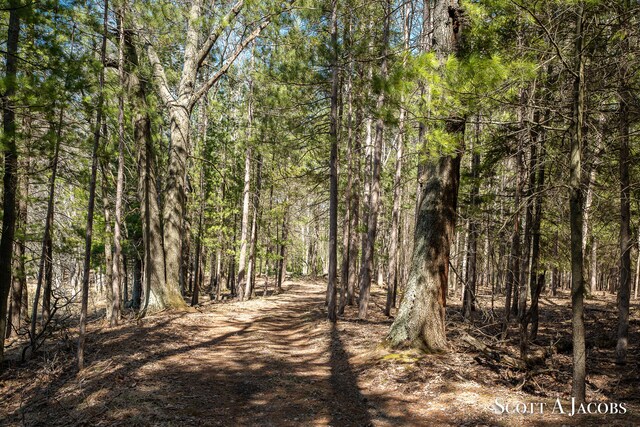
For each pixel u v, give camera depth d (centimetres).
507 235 1123
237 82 2220
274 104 1485
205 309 1797
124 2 1259
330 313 1415
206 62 1853
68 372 911
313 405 684
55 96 827
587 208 986
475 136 962
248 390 769
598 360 1019
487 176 1028
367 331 1259
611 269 3172
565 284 3959
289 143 1591
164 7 1414
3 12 899
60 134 922
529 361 869
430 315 916
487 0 611
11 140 816
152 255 1617
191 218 2550
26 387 859
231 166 2608
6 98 795
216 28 1600
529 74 610
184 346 1107
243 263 2325
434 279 922
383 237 3406
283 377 853
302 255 5156
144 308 1598
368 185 2238
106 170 1616
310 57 1381
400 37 1700
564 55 688
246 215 2319
